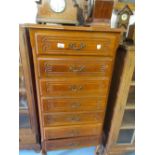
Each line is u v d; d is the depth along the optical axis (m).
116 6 1.09
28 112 1.09
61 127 1.10
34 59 0.83
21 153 1.31
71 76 0.90
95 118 1.10
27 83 0.97
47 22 0.89
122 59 0.96
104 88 0.98
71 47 0.82
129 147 1.29
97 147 1.27
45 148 1.17
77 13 0.94
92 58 0.87
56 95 0.95
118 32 0.83
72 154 1.37
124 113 1.16
